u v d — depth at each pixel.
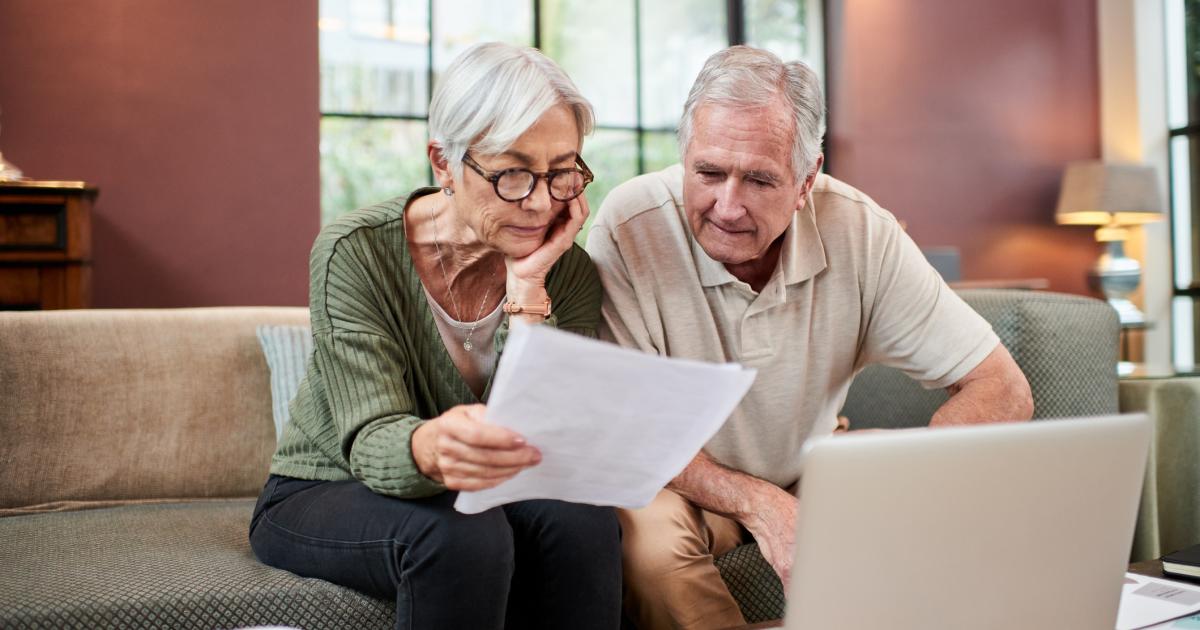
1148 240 6.07
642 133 5.57
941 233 6.01
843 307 1.70
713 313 1.64
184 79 3.80
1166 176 6.10
